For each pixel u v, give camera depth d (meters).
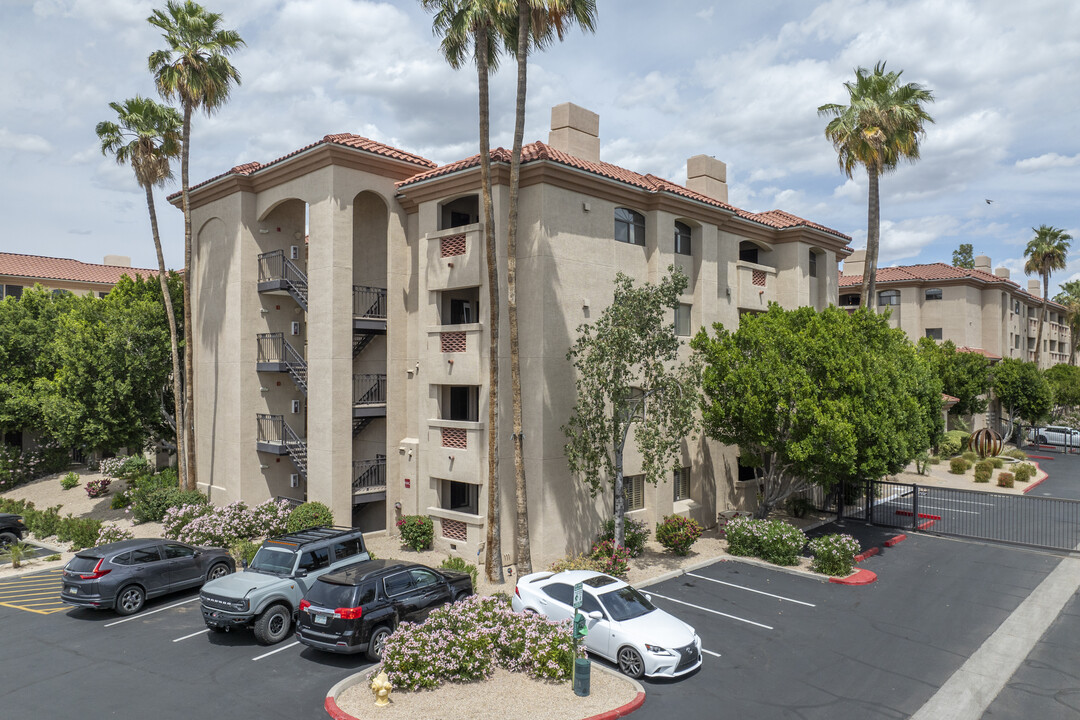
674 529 21.84
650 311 19.31
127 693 12.30
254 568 15.84
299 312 27.30
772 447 22.16
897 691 12.70
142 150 28.66
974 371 46.56
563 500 20.80
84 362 29.16
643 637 13.15
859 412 20.36
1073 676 13.47
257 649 14.36
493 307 18.98
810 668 13.66
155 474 33.25
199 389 28.64
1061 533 25.55
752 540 21.77
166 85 25.44
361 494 23.36
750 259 31.70
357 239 25.19
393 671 12.13
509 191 20.75
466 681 12.45
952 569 20.88
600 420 19.61
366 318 23.69
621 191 22.59
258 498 25.73
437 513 21.80
